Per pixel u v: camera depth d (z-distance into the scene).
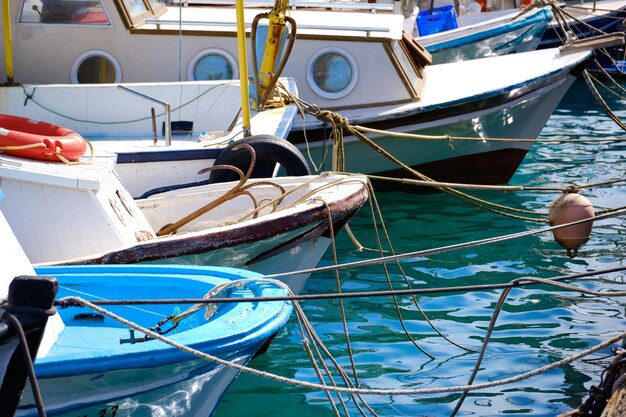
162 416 5.41
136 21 12.05
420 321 8.84
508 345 8.26
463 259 10.66
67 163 7.45
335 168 10.95
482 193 13.73
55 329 5.52
